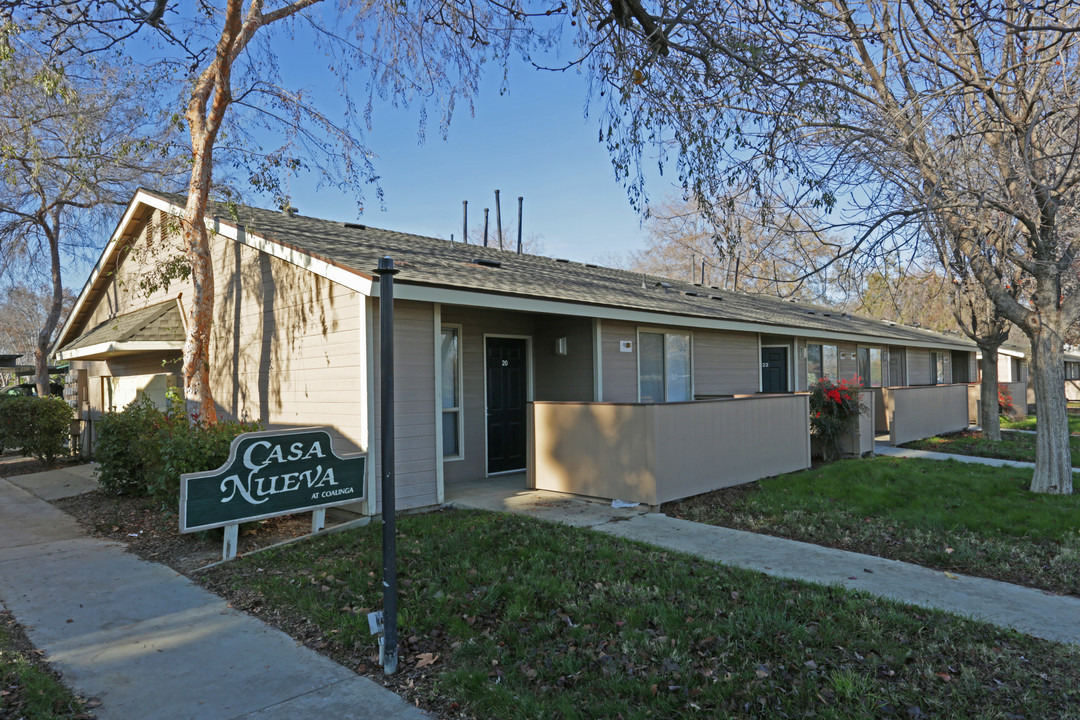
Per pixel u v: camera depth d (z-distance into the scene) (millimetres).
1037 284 8812
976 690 3533
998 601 4875
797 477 9930
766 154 7395
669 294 13867
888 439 15148
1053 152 7793
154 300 12938
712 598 4852
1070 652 3969
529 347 10984
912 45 7602
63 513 9148
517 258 13461
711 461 8898
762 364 15859
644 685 3637
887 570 5637
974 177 7816
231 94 9680
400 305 7797
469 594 4973
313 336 8367
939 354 25734
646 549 6195
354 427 7676
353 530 6941
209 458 7195
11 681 3867
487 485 9539
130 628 4707
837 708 3377
